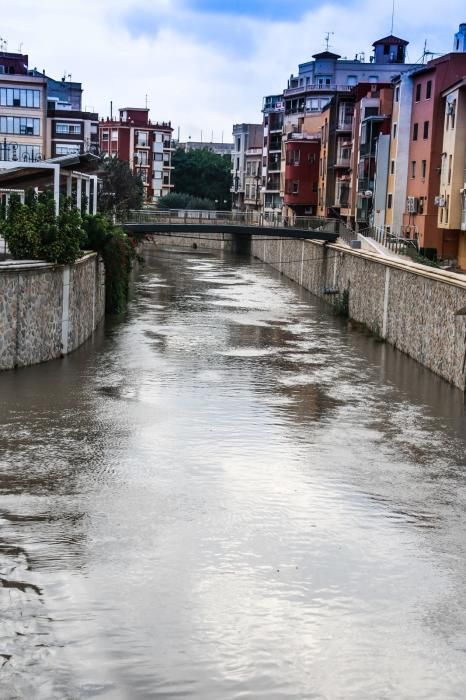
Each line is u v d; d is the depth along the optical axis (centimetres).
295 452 2212
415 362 3638
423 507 1853
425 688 1169
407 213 6012
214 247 10912
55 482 1906
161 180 14050
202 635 1273
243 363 3422
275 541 1630
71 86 11225
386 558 1577
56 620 1295
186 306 5175
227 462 2100
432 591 1452
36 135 8062
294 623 1321
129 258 4931
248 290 6334
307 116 10188
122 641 1247
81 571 1460
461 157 5159
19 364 3067
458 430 2500
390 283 4162
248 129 13500
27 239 3155
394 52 10800
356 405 2772
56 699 1106
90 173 5203
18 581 1413
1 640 1233
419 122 5878
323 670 1200
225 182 14212
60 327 3319
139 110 13888
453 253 5628
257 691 1145
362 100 7181
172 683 1152
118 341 3781
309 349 3866
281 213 10788
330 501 1864
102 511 1742
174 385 2931
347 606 1384
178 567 1492
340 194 8356
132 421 2430
